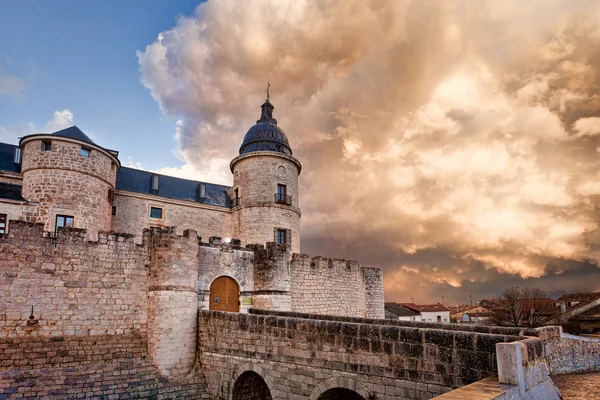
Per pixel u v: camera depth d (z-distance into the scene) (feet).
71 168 84.48
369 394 42.75
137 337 64.08
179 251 67.00
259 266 83.15
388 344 42.06
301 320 50.62
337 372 45.83
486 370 35.12
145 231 69.26
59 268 60.39
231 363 59.47
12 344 54.85
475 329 47.85
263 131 122.62
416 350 39.91
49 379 54.49
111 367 59.16
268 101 137.18
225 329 61.57
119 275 65.00
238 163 118.62
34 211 80.89
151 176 115.14
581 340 50.14
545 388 31.71
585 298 175.94
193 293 67.97
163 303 64.28
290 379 50.62
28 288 57.62
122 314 63.87
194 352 65.57
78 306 60.75
